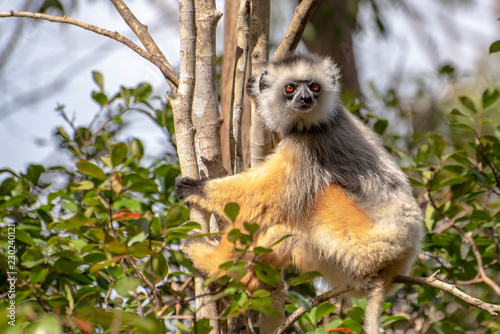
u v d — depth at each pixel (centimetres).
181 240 882
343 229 894
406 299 1048
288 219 941
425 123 1560
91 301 749
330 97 1012
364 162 980
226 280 661
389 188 940
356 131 1027
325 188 955
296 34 1026
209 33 819
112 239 622
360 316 834
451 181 1020
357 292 934
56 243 706
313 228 931
